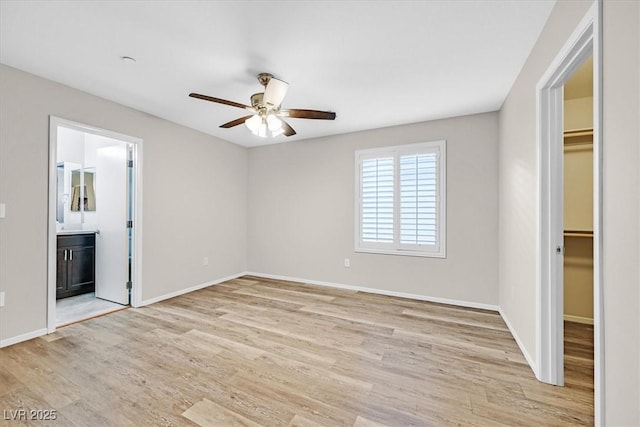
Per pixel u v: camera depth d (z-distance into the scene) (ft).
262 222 16.24
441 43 6.66
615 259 3.45
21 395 5.69
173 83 8.74
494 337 8.52
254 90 9.24
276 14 5.70
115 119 10.16
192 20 5.90
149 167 11.35
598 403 3.71
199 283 13.64
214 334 8.63
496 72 7.95
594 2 3.87
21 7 5.49
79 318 9.81
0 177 7.61
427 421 5.10
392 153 12.66
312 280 14.69
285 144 15.49
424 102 10.07
